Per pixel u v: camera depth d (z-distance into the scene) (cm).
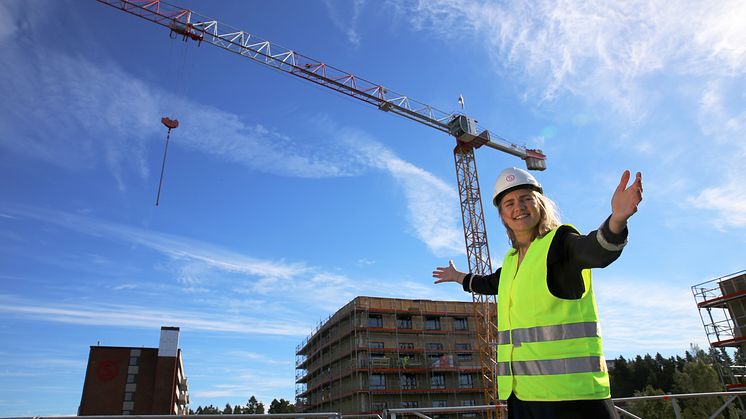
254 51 5478
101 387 6412
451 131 6412
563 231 216
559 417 201
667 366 9019
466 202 6253
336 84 5966
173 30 5072
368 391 5644
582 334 206
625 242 179
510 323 233
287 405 11919
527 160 7044
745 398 2394
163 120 3575
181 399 9850
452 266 370
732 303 2570
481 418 5856
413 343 6278
